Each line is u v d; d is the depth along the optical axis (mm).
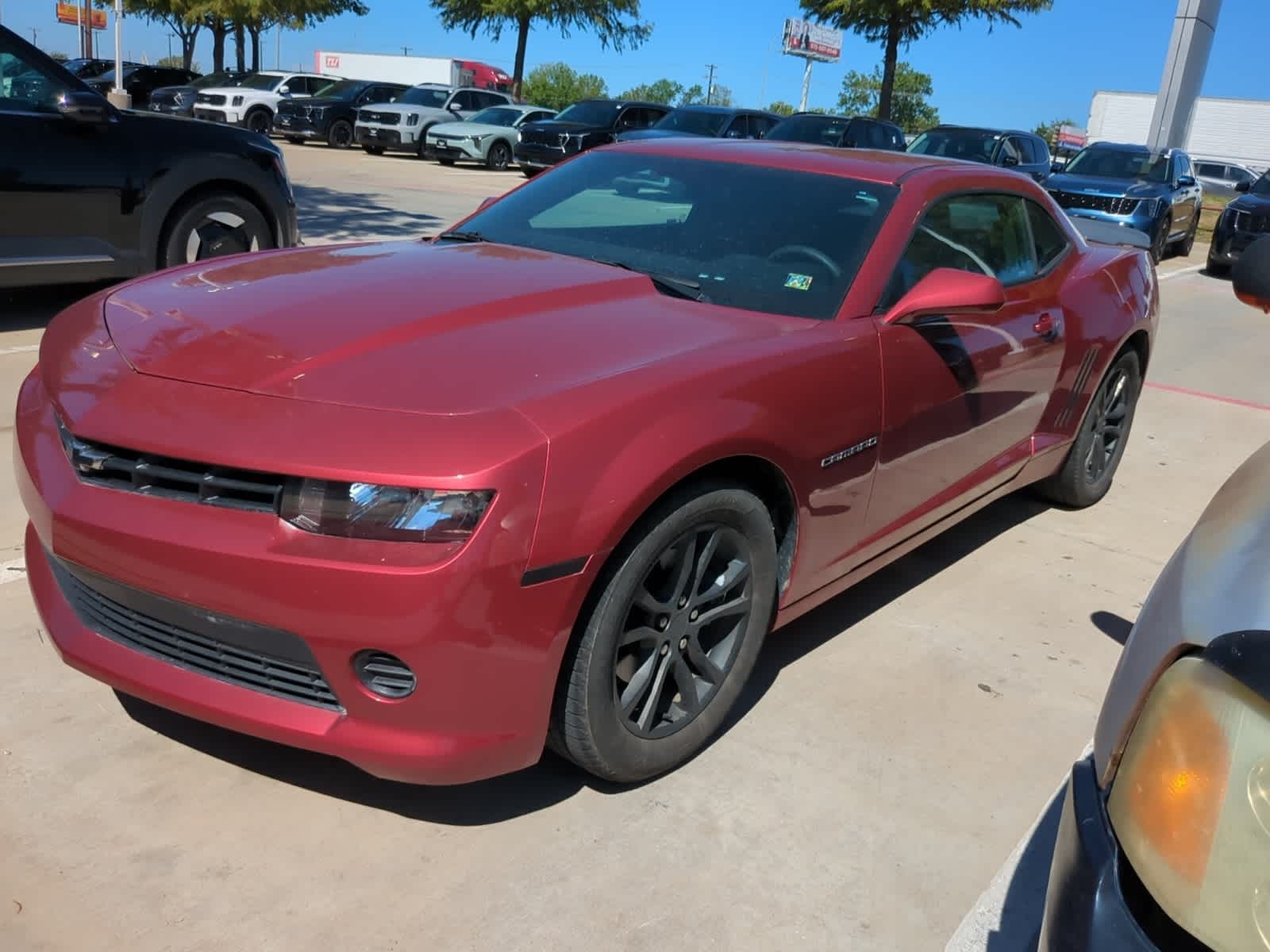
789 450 2551
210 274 2893
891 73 27531
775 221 3215
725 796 2549
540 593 2061
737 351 2543
